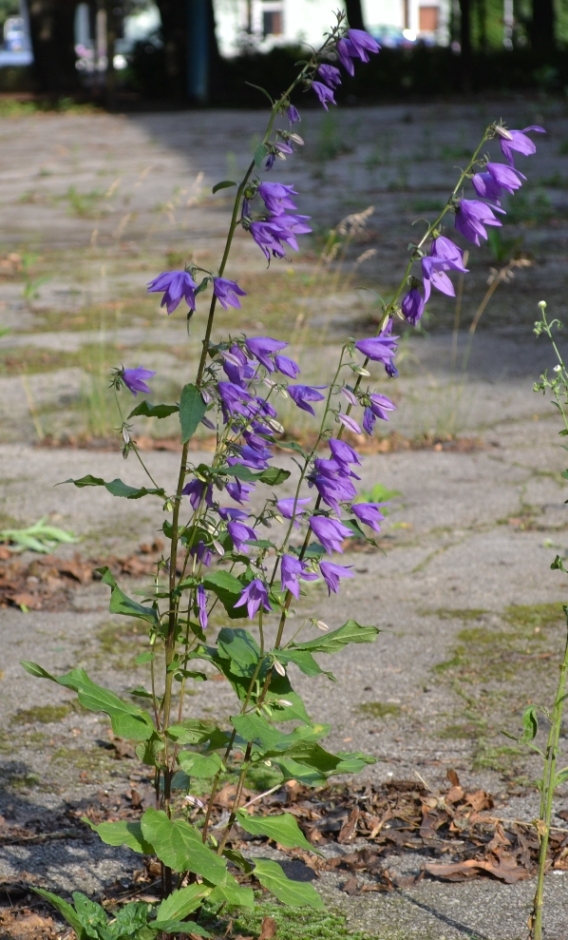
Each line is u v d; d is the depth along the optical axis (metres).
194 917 4.02
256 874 3.69
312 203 24.34
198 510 3.61
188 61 53.69
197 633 3.73
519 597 7.16
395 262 18.08
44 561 7.75
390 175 28.12
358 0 45.16
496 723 5.57
